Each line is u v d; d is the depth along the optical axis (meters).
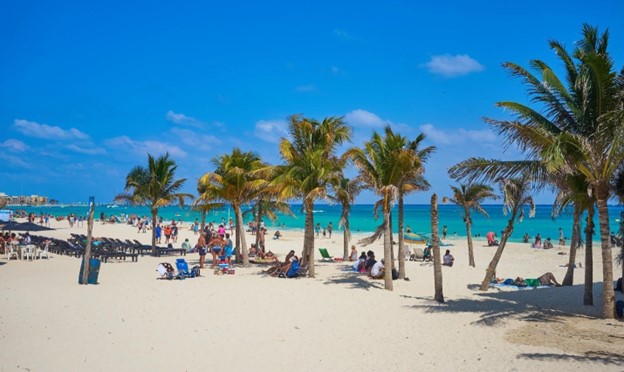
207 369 8.96
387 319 13.07
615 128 11.34
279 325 12.28
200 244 24.08
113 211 156.12
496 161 12.93
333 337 11.21
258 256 28.36
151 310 13.66
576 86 12.27
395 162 17.36
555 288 18.97
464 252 37.59
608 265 12.68
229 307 14.27
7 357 9.33
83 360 9.29
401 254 21.16
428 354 9.92
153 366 9.05
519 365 9.06
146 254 31.39
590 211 14.79
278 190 20.75
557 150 10.70
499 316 13.42
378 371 8.92
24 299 14.70
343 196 24.77
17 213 91.06
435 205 16.22
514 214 18.56
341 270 23.55
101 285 17.78
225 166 24.77
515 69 12.70
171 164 31.03
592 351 9.86
